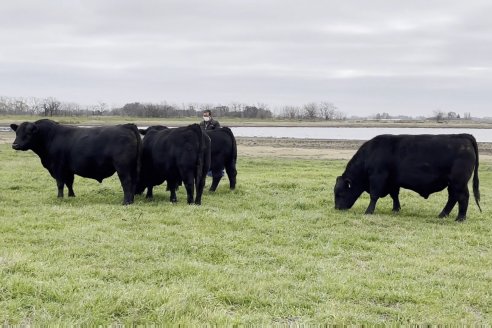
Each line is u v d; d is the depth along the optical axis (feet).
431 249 25.52
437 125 369.91
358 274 20.94
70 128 37.27
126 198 35.24
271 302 17.44
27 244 23.52
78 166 35.99
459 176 32.22
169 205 34.42
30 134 36.63
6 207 32.76
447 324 16.02
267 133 211.41
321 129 277.03
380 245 25.82
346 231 28.84
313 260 22.90
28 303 16.34
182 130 35.55
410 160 33.22
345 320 15.97
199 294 17.56
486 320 16.63
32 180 47.14
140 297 16.94
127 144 34.86
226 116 466.70
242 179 50.93
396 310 17.13
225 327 15.03
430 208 37.24
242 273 20.53
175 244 24.36
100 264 20.84
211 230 27.55
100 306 16.24
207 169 36.58
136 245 23.76
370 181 34.73
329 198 39.83
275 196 40.45
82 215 30.17
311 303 17.52
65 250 22.59
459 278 20.95
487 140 164.76
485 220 32.89
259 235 27.12
